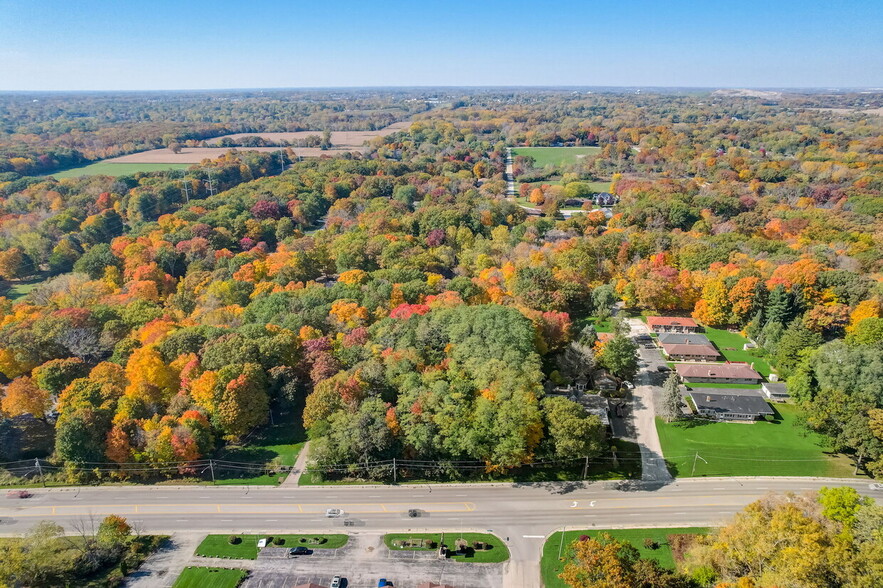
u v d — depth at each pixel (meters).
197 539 105.25
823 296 169.00
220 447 130.12
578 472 121.69
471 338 139.50
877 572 71.12
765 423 136.25
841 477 118.88
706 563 86.56
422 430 115.88
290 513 111.56
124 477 120.69
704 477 120.00
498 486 118.44
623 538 104.06
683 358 164.75
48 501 115.00
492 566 98.69
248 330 147.00
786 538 80.38
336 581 94.31
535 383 125.94
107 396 127.75
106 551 100.50
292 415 140.75
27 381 131.75
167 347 141.38
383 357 139.12
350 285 184.50
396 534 105.94
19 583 93.25
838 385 125.81
